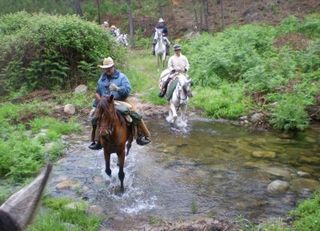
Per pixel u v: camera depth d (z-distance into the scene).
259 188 8.17
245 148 10.50
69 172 8.95
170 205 7.52
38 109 13.52
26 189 0.99
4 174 8.84
